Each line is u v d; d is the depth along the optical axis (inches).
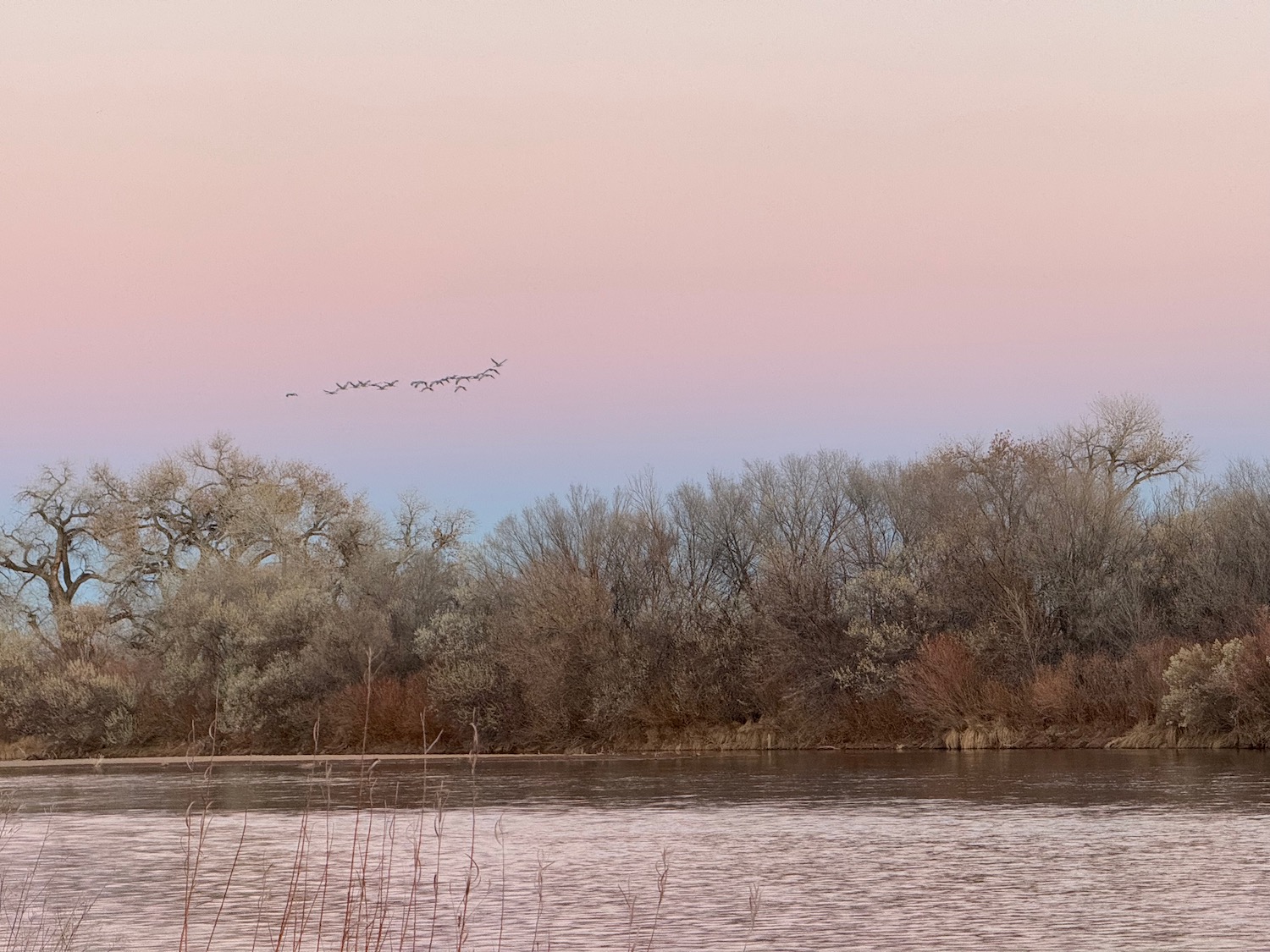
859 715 2628.0
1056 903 946.7
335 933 879.1
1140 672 2362.2
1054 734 2397.9
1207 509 2770.7
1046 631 2566.4
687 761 2452.0
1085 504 2669.8
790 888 1032.2
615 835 1359.5
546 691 2812.5
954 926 874.8
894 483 2994.6
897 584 2645.2
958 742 2470.5
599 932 876.0
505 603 3090.6
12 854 1275.8
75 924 919.0
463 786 1979.6
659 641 2871.6
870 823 1419.8
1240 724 2191.2
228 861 1218.6
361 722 2925.7
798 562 2770.7
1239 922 870.4
